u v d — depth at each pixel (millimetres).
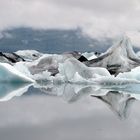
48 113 15266
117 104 18641
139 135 10703
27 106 17641
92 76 37688
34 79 38531
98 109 16641
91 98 22000
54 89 29906
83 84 35906
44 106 17719
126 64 44125
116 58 44812
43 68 46031
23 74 37625
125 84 35156
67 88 31156
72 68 37844
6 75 35125
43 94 24797
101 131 11234
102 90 29094
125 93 25844
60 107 17375
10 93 25484
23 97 22391
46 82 38031
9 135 10594
